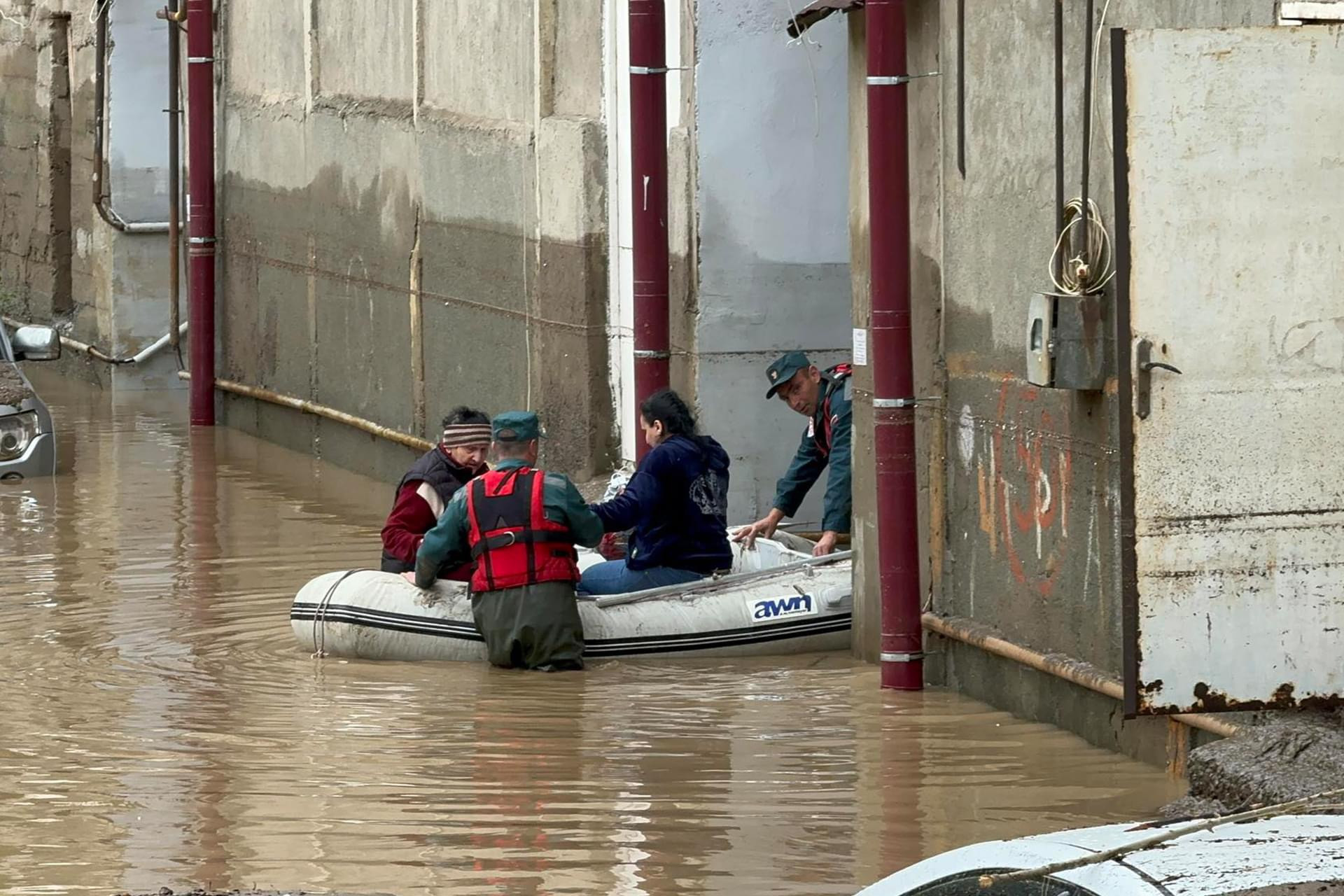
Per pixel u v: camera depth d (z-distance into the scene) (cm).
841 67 4009
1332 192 2144
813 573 3366
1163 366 2138
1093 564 2569
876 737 2659
